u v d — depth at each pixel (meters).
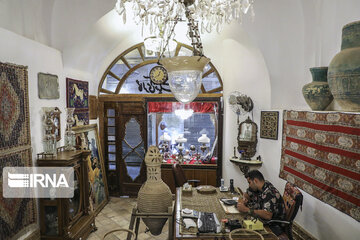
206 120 5.22
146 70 5.26
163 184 2.85
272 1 3.46
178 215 2.75
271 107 3.90
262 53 3.69
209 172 5.14
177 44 4.98
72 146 3.57
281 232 2.65
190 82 1.84
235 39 4.05
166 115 5.31
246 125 4.29
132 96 5.22
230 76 4.76
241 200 2.95
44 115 3.29
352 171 2.32
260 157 4.14
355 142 2.29
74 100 4.17
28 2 3.13
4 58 2.61
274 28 3.58
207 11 2.04
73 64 4.07
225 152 5.00
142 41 4.91
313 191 2.88
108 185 5.46
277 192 2.73
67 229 3.15
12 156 2.69
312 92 2.82
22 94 2.86
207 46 4.84
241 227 2.43
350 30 2.22
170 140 5.36
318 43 3.20
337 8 2.85
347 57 2.17
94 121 5.07
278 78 3.82
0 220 2.50
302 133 3.13
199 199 3.26
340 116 2.48
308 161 2.99
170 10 2.07
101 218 4.41
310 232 3.01
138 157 5.35
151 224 2.79
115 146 5.36
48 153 3.14
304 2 3.37
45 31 3.47
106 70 5.22
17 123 2.78
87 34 3.71
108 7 3.47
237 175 4.61
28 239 2.89
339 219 2.53
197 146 5.32
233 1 2.18
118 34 4.31
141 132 5.28
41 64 3.26
